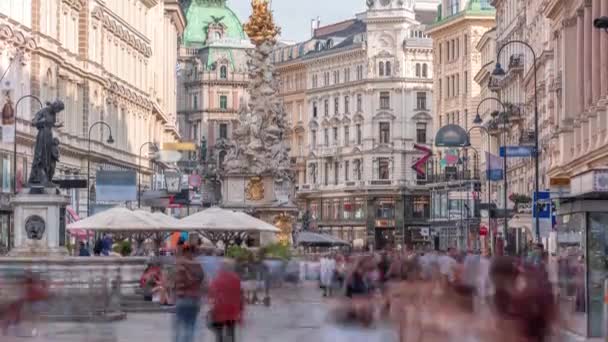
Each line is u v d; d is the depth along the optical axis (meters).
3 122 88.12
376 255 69.31
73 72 123.75
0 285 43.00
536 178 79.75
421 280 35.09
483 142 167.88
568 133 88.75
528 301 24.36
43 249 66.44
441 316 34.31
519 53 131.25
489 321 27.64
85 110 129.00
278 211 123.94
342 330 29.47
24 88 106.81
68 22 123.62
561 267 45.72
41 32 110.75
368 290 44.28
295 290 71.69
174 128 197.75
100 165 136.00
